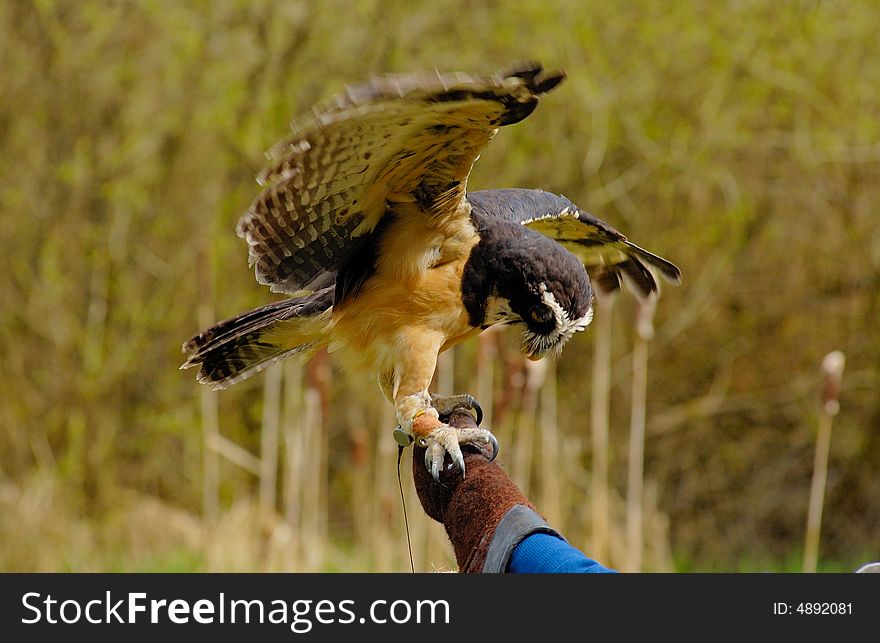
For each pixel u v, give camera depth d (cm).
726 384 1480
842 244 1454
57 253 1371
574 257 541
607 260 678
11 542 1194
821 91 1410
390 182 498
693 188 1439
